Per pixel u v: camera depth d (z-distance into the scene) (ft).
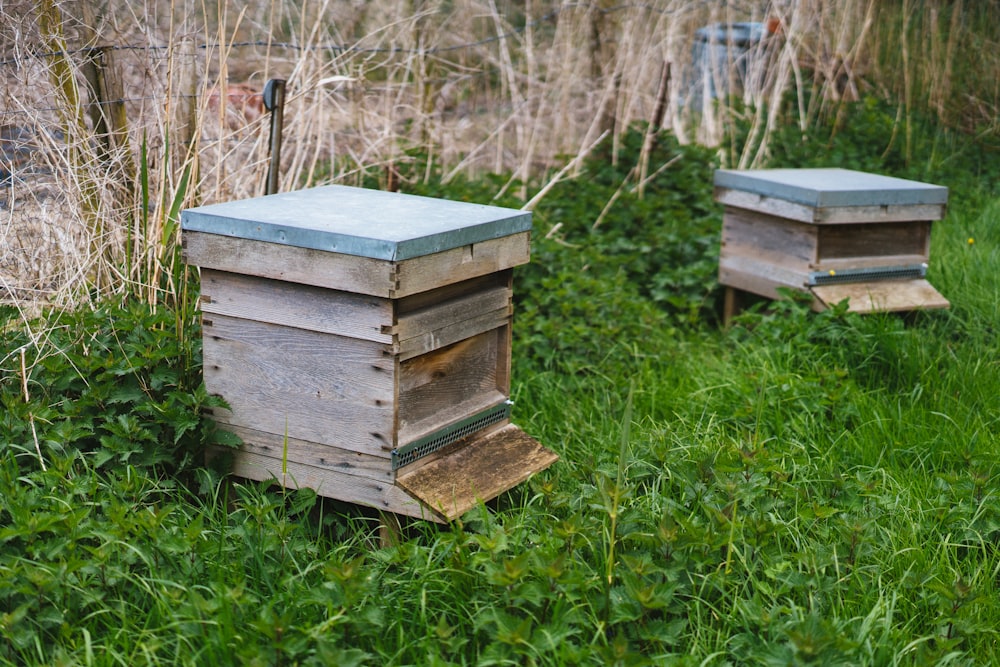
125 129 15.42
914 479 12.83
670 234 21.33
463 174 23.91
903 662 9.18
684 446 13.20
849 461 13.51
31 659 8.64
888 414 14.83
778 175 18.67
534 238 19.62
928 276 20.29
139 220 14.92
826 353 16.52
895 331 16.87
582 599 9.37
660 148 25.95
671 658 8.70
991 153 31.91
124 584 9.45
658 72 29.40
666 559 9.65
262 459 11.22
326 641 8.21
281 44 17.79
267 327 10.80
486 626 8.91
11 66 14.51
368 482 10.64
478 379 11.72
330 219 10.66
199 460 11.68
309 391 10.74
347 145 20.93
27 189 13.62
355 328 10.23
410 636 9.16
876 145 29.84
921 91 33.17
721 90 29.78
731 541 9.75
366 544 10.99
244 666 8.18
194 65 15.72
